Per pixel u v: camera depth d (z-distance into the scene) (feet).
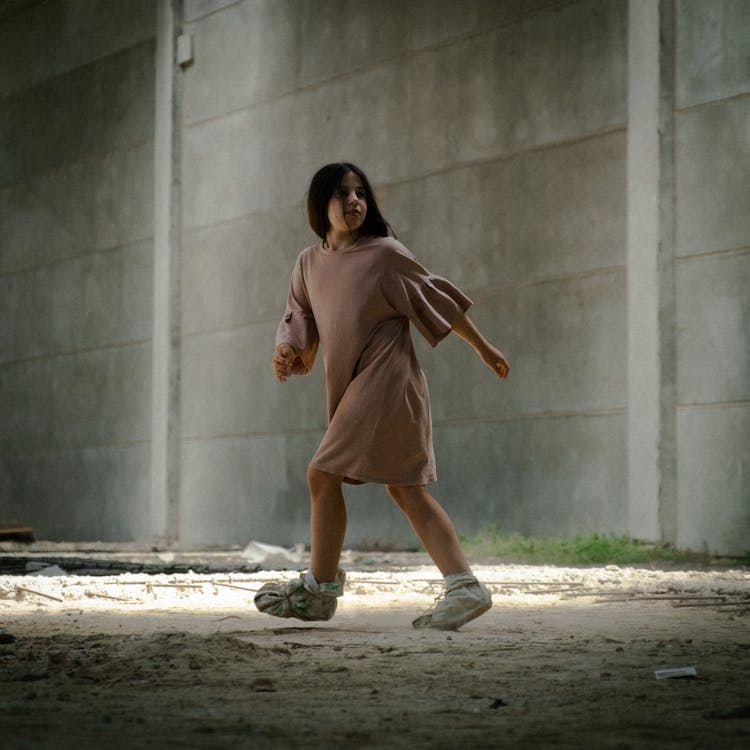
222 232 79.05
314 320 23.25
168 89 82.33
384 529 67.87
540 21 62.13
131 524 83.92
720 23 54.75
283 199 75.10
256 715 12.46
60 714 12.50
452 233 65.77
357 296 21.88
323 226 22.53
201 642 17.61
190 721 12.07
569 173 60.49
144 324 83.61
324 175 22.48
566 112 60.80
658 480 55.57
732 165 54.08
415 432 21.90
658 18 56.54
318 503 22.20
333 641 19.45
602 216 58.95
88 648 17.94
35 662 16.49
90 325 88.17
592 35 59.82
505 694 13.85
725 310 53.93
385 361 21.80
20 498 93.71
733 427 53.36
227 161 79.00
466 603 21.39
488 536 61.11
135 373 84.12
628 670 15.90
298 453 73.15
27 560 45.14
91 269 88.33
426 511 21.98
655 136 56.44
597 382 58.75
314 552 22.36
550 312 61.00
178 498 81.15
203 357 79.92
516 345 62.39
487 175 64.23
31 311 93.45
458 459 64.69
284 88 75.56
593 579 34.73
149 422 82.69
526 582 32.89
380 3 70.18
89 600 28.84
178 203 82.17
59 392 90.53
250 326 76.69
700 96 55.31
